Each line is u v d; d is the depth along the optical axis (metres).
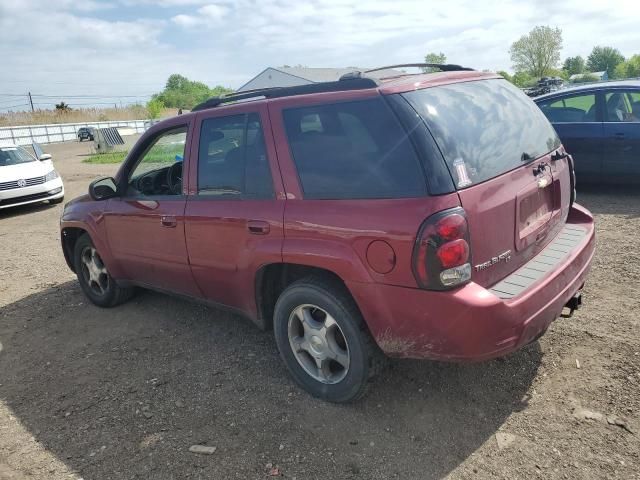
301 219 3.08
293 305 3.28
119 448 3.08
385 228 2.71
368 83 2.98
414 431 2.99
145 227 4.27
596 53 120.00
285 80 42.03
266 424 3.16
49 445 3.17
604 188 8.35
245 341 4.25
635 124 7.47
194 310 4.96
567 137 7.97
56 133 47.22
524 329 2.74
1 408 3.63
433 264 2.58
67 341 4.59
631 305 4.17
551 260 3.15
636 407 2.99
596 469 2.59
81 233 5.39
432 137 2.70
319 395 3.34
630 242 5.67
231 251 3.56
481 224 2.71
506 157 3.02
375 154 2.83
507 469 2.65
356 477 2.69
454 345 2.67
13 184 11.36
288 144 3.21
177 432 3.17
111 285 5.09
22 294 5.99
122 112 64.06
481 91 3.29
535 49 89.62
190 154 3.85
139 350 4.27
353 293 2.90
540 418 2.99
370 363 3.04
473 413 3.09
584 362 3.46
